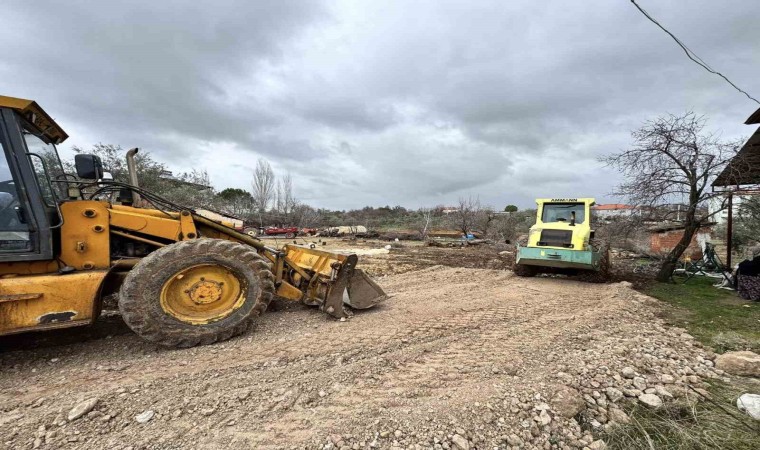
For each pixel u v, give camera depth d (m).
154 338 3.50
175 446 2.21
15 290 3.02
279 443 2.26
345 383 3.02
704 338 4.56
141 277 3.44
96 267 3.59
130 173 4.68
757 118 7.02
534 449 2.45
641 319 5.24
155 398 2.70
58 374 3.08
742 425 2.83
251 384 2.95
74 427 2.37
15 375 3.06
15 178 3.20
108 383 2.91
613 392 3.16
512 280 8.16
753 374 3.60
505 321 4.84
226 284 3.90
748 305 6.10
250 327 4.16
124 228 3.82
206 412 2.54
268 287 4.06
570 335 4.34
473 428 2.52
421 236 24.12
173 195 16.09
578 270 8.80
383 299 5.30
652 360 3.79
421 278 8.29
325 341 3.88
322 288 4.84
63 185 4.36
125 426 2.40
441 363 3.47
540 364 3.53
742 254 11.55
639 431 2.75
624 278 8.59
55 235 3.43
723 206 7.79
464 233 23.52
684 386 3.36
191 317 3.72
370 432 2.40
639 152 7.98
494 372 3.30
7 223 3.17
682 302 6.32
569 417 2.80
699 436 2.70
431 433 2.42
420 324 4.55
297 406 2.67
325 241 21.16
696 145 7.36
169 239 4.10
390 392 2.90
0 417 2.46
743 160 7.28
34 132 3.73
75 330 4.06
